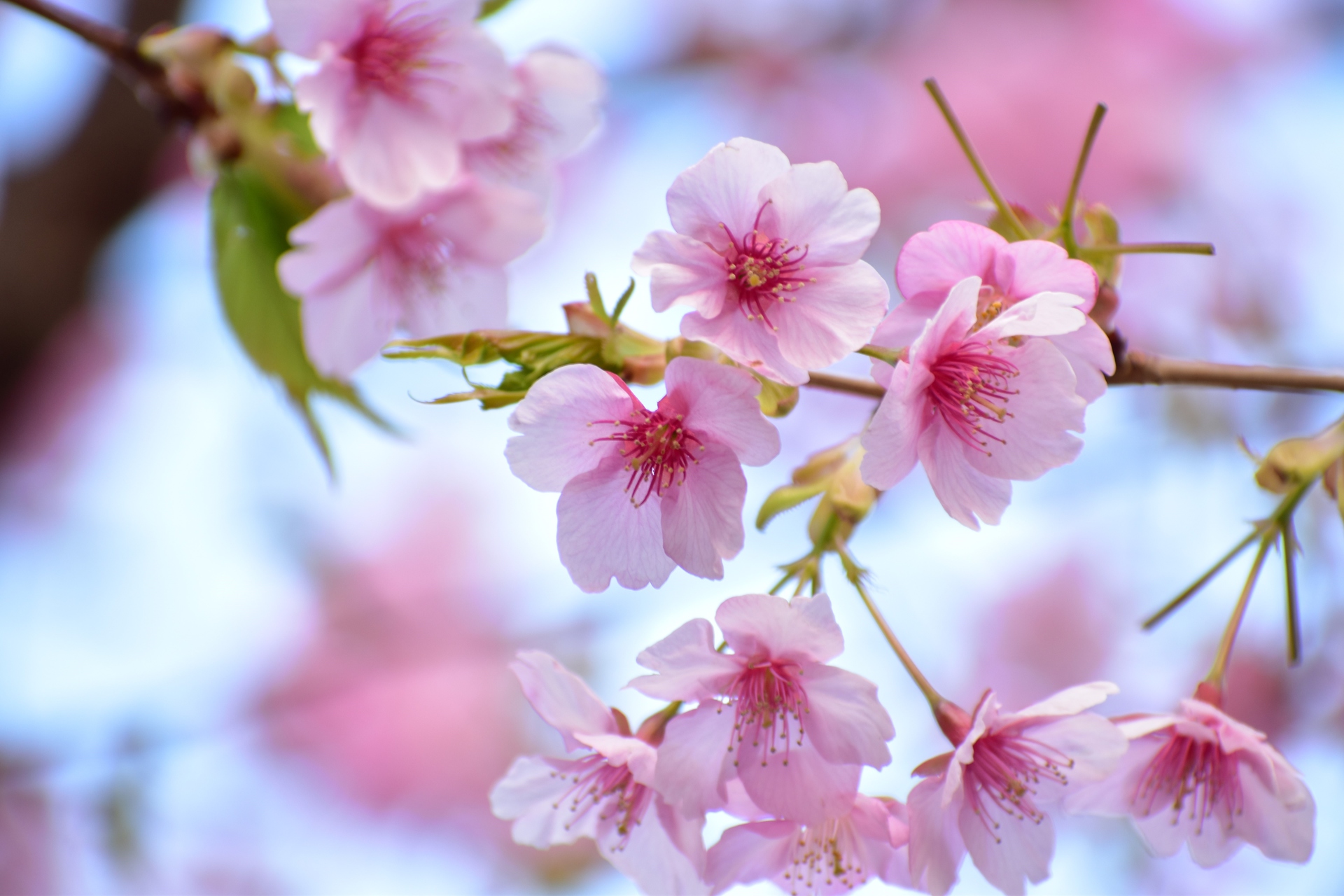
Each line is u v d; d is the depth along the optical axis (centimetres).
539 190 70
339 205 67
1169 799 65
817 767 62
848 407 105
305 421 70
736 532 62
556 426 62
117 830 84
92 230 86
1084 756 63
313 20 66
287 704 105
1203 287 100
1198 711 64
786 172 62
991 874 63
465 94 67
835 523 63
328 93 66
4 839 94
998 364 63
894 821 63
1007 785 63
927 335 62
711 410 61
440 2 67
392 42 67
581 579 62
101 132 84
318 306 68
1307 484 64
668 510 62
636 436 62
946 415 63
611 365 62
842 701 62
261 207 69
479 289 69
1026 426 63
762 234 62
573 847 105
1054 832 63
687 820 63
